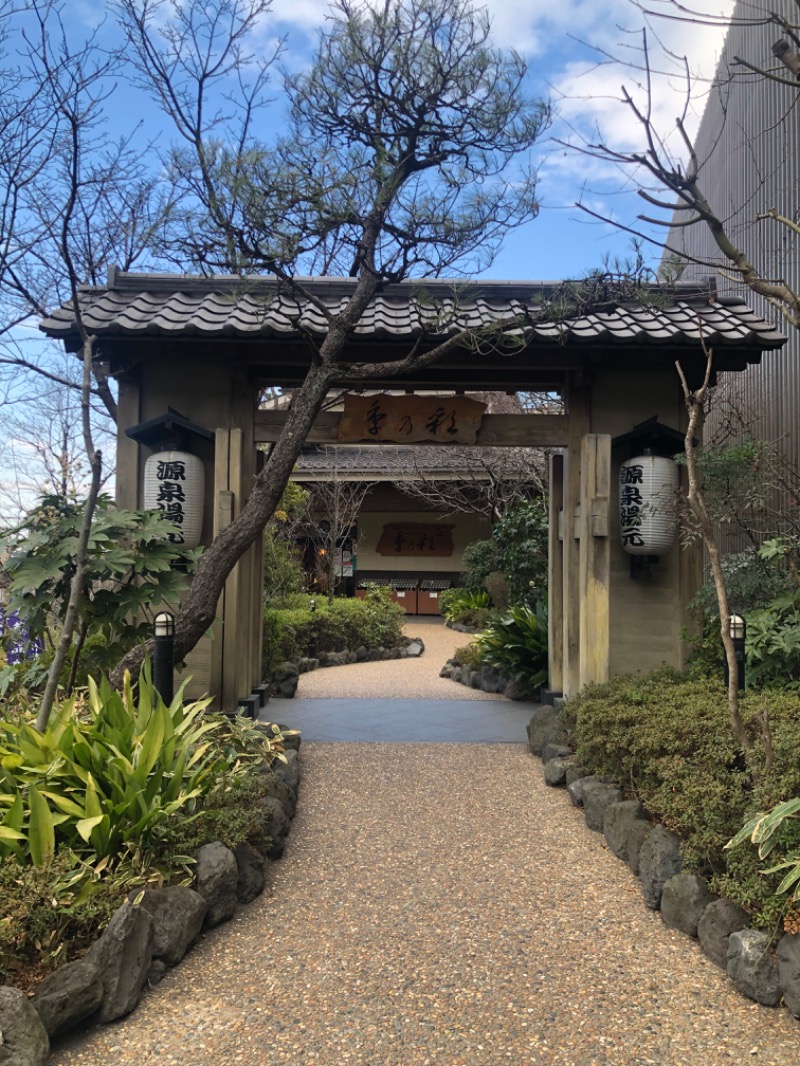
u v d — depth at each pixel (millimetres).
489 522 17703
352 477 15555
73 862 2988
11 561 4375
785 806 2713
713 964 2955
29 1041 2318
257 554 7402
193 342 6098
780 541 5328
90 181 6469
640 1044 2508
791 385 7000
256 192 4574
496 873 3799
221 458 5996
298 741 5586
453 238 4977
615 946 3102
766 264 7125
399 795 4945
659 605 6492
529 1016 2656
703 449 6195
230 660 6137
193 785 3619
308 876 3779
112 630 5484
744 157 7590
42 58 4504
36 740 3398
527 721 7188
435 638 15078
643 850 3539
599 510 5828
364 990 2820
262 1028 2607
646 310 6250
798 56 2975
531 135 4918
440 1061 2439
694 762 3586
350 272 6016
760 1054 2455
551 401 13516
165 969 2918
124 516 4527
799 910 2734
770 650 4910
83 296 6574
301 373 6738
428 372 6781
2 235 6637
